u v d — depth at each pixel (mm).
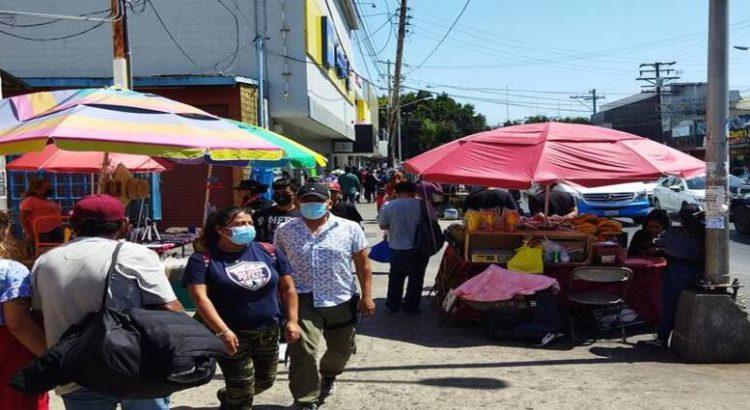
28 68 16344
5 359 3611
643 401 5344
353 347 5367
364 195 35219
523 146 7875
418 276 8727
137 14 16562
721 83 6441
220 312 4457
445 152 8148
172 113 6211
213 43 16875
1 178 8406
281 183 7391
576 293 7730
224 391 4816
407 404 5309
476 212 8102
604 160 7566
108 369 2980
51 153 9023
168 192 16078
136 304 3285
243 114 15695
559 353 6863
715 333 6469
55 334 3270
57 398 5430
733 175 22938
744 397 5438
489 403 5324
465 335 7621
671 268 6855
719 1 6391
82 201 3400
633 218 19922
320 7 20875
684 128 53531
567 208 10477
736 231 17562
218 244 4488
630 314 7836
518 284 7285
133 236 8961
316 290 5027
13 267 3383
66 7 16172
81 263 3230
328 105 22266
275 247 5195
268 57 17344
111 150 5250
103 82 15195
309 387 4945
